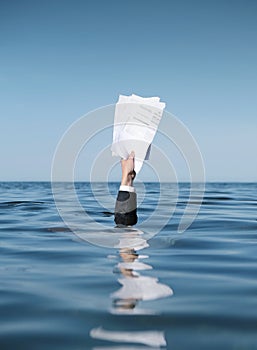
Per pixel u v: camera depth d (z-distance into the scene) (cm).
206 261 321
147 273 277
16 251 357
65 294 229
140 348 160
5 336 173
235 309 204
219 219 605
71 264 305
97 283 252
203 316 194
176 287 245
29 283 254
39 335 174
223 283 256
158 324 184
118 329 179
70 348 161
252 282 259
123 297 223
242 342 164
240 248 380
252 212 724
